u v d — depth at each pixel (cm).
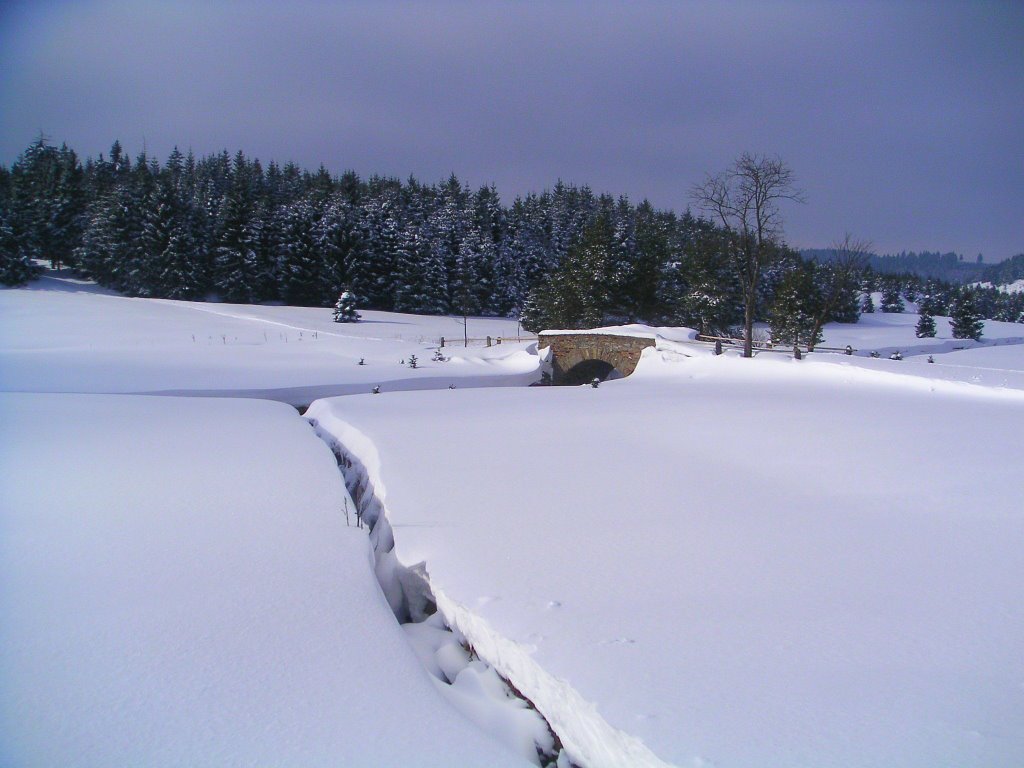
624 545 682
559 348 3409
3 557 714
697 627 504
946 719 382
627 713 396
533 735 444
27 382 2544
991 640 475
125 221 6506
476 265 7256
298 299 6894
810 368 2220
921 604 535
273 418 1669
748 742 366
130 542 761
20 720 435
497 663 505
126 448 1266
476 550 678
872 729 375
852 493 849
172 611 591
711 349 2941
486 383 3062
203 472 1081
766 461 1029
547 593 572
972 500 808
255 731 424
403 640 547
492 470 999
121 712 444
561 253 7812
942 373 1903
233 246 6675
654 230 6234
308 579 660
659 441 1205
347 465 1248
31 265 6316
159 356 3450
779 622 509
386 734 422
